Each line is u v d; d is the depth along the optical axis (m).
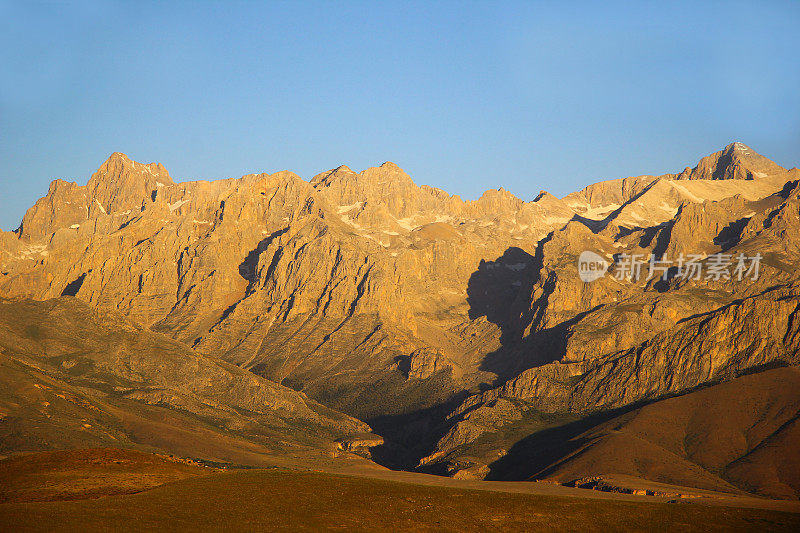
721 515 188.25
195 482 190.88
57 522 153.25
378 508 177.00
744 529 180.50
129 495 178.62
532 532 171.50
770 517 188.38
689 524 181.12
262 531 159.00
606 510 186.38
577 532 172.88
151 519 160.25
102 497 178.12
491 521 175.38
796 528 182.62
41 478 190.62
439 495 189.12
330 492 185.38
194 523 160.12
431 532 167.50
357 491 187.38
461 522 173.50
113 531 151.62
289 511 171.12
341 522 167.88
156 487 187.38
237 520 163.62
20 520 152.62
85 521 155.25
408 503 181.88
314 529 163.00
